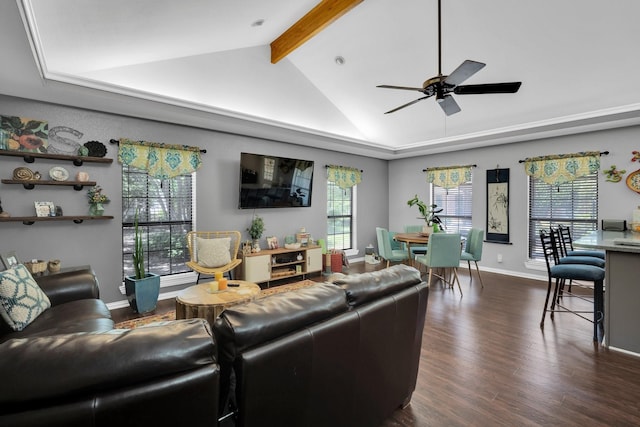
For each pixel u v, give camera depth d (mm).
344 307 1427
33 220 3156
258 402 1077
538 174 5008
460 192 6102
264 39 3982
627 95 3736
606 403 1940
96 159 3498
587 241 2887
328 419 1358
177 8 2480
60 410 739
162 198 4145
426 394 2045
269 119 4508
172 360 871
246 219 4887
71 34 2467
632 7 2768
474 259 4797
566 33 3162
